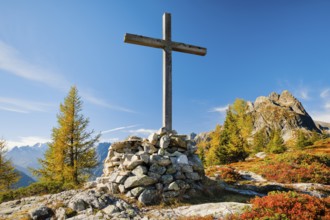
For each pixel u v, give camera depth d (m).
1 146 26.61
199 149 52.81
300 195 7.33
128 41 11.73
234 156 39.88
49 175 23.78
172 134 11.70
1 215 8.39
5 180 25.58
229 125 43.53
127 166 10.33
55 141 24.44
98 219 7.52
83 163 24.28
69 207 8.36
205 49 12.77
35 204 9.23
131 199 9.23
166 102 11.78
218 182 11.74
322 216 6.35
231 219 6.64
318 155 21.94
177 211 8.31
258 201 7.16
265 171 18.73
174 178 10.23
